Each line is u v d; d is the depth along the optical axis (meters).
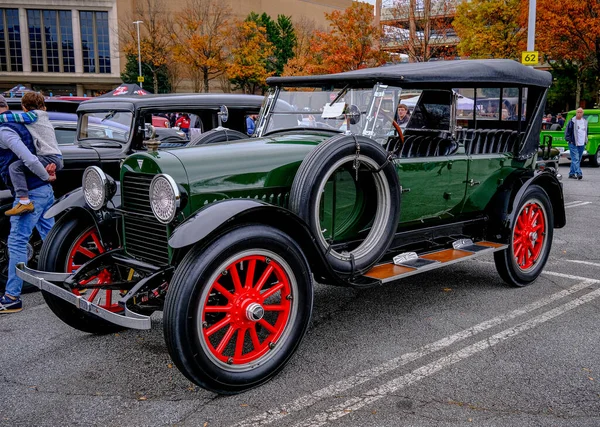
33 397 3.17
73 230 4.00
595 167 16.22
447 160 4.39
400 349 3.77
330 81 4.25
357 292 5.05
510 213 4.80
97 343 3.98
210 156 3.45
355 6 24.70
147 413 2.98
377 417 2.89
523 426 2.80
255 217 3.16
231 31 34.72
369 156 3.66
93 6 47.38
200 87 44.44
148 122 6.31
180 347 2.87
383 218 3.88
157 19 37.69
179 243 2.87
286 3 53.56
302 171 3.45
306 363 3.56
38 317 4.59
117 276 4.02
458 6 25.53
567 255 6.31
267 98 4.71
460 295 4.92
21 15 47.22
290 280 3.29
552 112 32.41
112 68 48.81
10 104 6.67
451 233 4.76
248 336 3.93
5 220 5.09
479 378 3.33
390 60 24.56
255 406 3.03
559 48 23.50
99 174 3.67
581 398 3.08
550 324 4.20
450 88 4.60
